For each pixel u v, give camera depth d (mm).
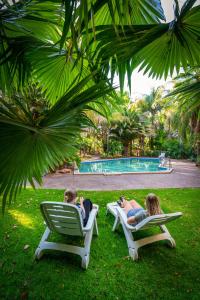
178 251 2830
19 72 2105
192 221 3744
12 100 2014
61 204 2396
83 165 13094
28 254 2695
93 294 2070
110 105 2395
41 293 2062
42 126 1517
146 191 5691
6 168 1467
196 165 11695
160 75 2105
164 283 2229
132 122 16875
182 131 7477
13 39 1880
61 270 2412
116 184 6738
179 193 5504
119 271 2418
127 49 1637
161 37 1656
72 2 964
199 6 1327
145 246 2965
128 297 2043
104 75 1777
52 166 1916
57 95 2711
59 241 3062
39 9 1807
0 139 1376
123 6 1104
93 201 4801
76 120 1657
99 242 3061
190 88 2400
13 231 3273
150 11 1637
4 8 1690
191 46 1746
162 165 12031
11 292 2062
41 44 1964
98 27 1500
